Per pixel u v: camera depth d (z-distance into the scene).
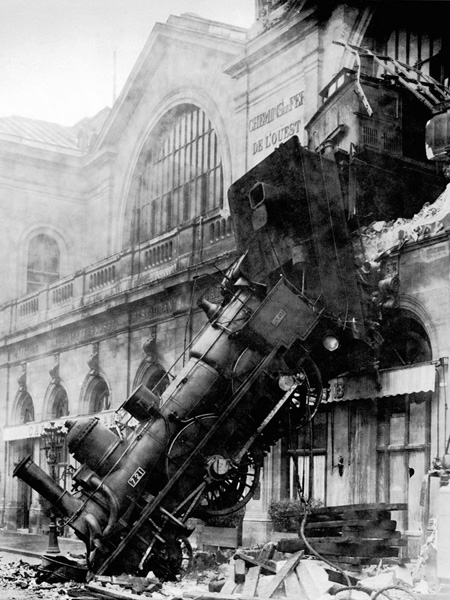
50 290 34.88
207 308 16.77
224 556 17.58
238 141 25.50
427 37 20.23
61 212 39.44
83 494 15.73
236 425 15.49
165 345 25.45
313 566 12.83
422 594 11.35
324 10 22.25
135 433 15.77
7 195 38.91
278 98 24.00
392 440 17.25
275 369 15.41
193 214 30.59
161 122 32.25
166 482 15.29
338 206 16.06
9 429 35.78
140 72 32.41
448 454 14.36
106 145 35.97
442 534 12.23
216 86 27.95
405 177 17.98
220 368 15.59
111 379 28.55
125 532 15.02
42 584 15.45
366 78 18.05
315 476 19.20
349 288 15.84
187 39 29.16
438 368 15.77
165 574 15.13
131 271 28.25
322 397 16.83
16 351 36.78
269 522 20.06
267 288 16.11
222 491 16.02
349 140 17.89
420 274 16.41
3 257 38.78
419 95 17.81
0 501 36.16
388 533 15.04
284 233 16.06
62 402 33.50
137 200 34.59
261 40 24.34
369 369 16.47
